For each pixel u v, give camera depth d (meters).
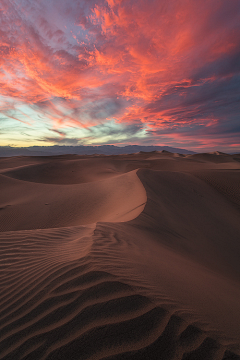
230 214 13.64
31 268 3.12
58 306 2.07
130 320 1.77
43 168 46.22
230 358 1.45
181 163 53.91
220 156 75.88
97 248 3.46
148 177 17.97
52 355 1.55
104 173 42.69
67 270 2.74
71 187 19.73
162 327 1.71
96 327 1.74
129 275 2.53
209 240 8.66
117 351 1.51
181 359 1.43
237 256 8.02
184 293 2.51
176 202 12.92
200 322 1.86
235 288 4.08
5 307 2.27
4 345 1.73
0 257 3.73
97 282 2.32
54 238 4.84
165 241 6.64
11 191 20.77
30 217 13.91
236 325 2.06
